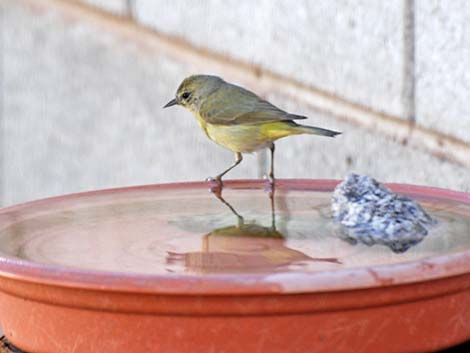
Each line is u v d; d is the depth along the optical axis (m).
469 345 5.83
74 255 5.85
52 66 14.72
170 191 7.52
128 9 13.26
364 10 9.83
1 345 5.98
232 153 11.88
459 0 8.85
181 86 9.90
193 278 4.97
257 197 7.30
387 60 9.66
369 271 5.00
